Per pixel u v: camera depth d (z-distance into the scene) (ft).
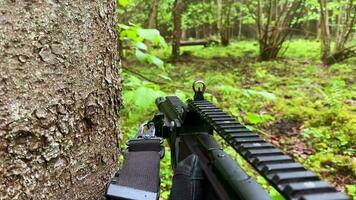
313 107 18.40
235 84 23.93
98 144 4.04
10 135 3.18
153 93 7.76
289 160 2.18
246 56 37.55
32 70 3.25
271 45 34.40
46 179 3.43
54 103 3.42
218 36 50.44
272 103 18.90
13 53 3.14
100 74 3.99
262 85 23.56
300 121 16.71
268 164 2.13
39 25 3.26
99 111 4.00
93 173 3.97
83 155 3.81
